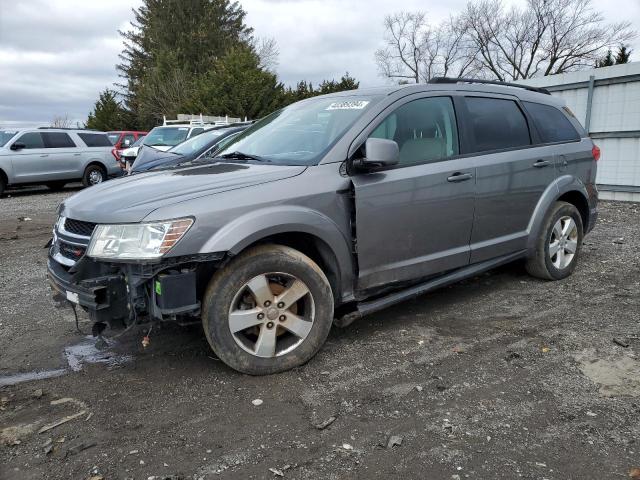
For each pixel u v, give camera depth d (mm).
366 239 3797
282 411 3072
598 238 7555
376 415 3014
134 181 3836
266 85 39406
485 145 4652
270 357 3484
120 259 3115
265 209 3365
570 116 5730
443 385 3344
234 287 3318
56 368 3730
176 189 3410
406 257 4078
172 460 2635
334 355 3816
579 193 5574
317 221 3557
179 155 8828
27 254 7520
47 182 17188
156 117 46875
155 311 3184
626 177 11023
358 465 2572
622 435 2770
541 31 45375
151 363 3748
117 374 3600
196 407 3135
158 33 54594
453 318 4516
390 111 4074
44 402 3248
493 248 4738
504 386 3316
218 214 3219
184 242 3100
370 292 3957
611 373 3449
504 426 2877
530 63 46906
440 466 2553
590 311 4590
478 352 3820
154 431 2896
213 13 55469
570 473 2484
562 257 5488
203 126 13438
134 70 57188
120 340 4172
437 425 2898
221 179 3539
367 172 3838
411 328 4309
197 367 3658
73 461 2645
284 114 4773
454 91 4570
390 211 3900
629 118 10805
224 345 3348
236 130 7742
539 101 5418
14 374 3654
